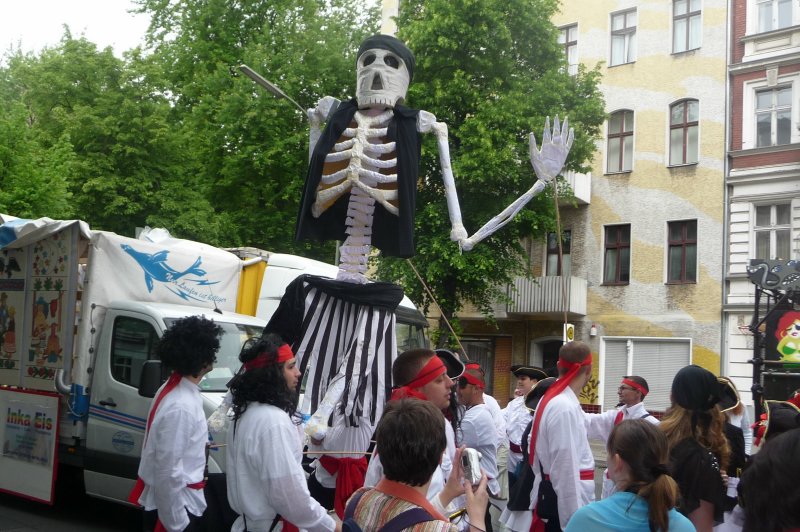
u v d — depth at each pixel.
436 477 4.04
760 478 2.13
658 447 3.14
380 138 4.86
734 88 21.81
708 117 22.09
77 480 9.27
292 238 22.33
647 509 3.06
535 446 4.86
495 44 18.62
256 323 9.02
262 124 21.22
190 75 25.27
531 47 19.39
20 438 8.64
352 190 4.77
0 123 17.98
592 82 19.70
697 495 3.91
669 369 22.06
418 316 12.54
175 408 4.30
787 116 21.03
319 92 21.66
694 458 3.97
